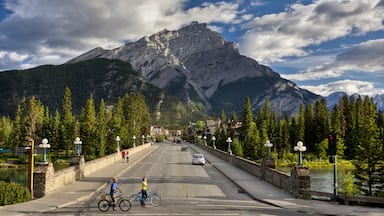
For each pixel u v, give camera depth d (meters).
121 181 39.06
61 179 33.38
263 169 39.38
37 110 137.50
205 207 24.20
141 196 25.64
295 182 28.36
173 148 129.62
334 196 25.61
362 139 63.88
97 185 34.38
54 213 22.08
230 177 41.88
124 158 72.31
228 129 160.12
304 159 113.62
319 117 133.38
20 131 131.88
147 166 57.84
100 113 120.62
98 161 49.97
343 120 130.38
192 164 61.72
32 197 27.64
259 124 142.00
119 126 118.12
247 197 29.33
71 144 120.62
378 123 115.94
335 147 26.12
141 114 166.88
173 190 32.78
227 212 22.20
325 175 80.25
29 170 27.94
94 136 109.81
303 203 25.55
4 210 22.67
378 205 24.38
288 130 135.88
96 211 22.88
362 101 125.19
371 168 60.38
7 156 113.00
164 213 21.97
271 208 23.80
